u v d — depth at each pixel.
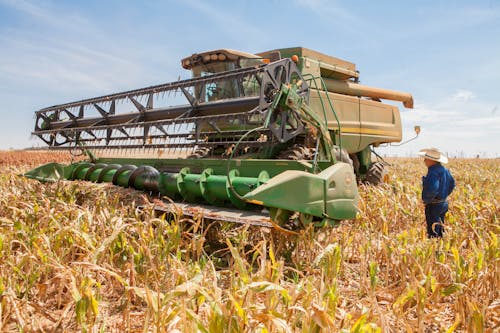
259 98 5.29
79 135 8.28
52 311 3.43
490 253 4.15
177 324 2.48
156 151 7.06
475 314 2.76
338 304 3.51
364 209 6.70
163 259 3.97
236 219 4.76
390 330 2.77
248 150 7.18
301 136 7.14
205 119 5.86
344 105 9.38
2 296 2.85
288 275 4.49
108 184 6.77
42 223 4.71
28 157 22.66
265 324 2.44
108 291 3.88
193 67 8.43
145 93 6.95
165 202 6.13
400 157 38.53
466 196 8.09
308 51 8.80
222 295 3.29
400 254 4.18
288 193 4.51
